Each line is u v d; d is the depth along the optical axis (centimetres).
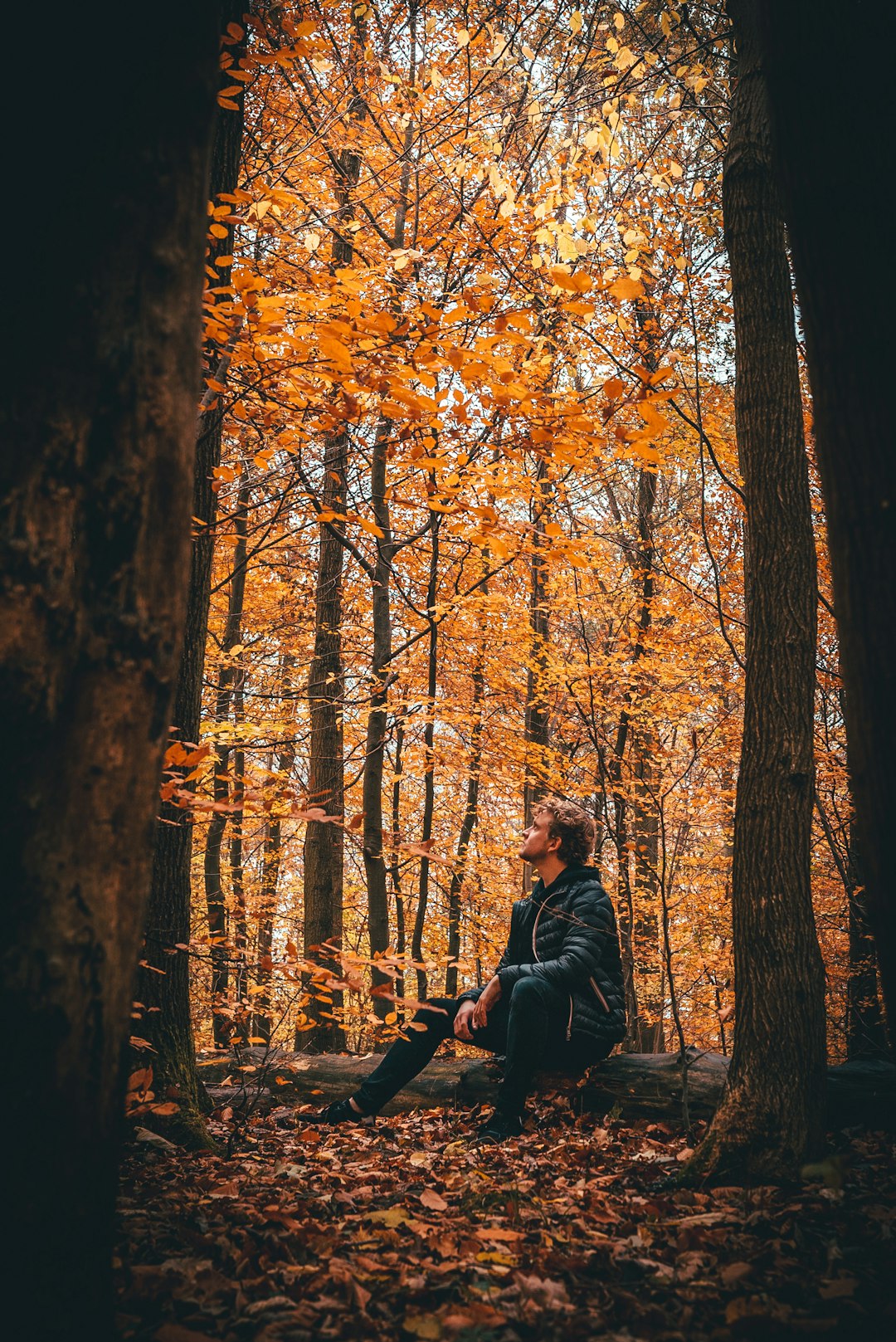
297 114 588
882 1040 733
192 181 143
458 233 593
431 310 294
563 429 319
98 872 126
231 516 402
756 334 344
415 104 606
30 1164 117
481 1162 305
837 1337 171
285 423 372
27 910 119
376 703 714
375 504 689
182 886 370
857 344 137
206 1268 198
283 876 1230
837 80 144
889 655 130
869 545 133
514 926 398
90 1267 124
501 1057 406
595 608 904
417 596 854
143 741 133
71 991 121
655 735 876
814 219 144
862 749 135
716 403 829
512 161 659
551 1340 168
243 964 323
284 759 1012
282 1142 351
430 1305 188
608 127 491
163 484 136
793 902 295
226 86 385
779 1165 273
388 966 272
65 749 125
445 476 367
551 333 591
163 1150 311
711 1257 212
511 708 993
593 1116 379
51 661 124
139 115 137
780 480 330
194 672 387
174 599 139
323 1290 191
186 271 141
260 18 376
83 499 128
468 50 588
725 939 991
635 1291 196
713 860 991
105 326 131
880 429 133
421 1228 230
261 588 993
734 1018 301
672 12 493
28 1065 117
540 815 404
